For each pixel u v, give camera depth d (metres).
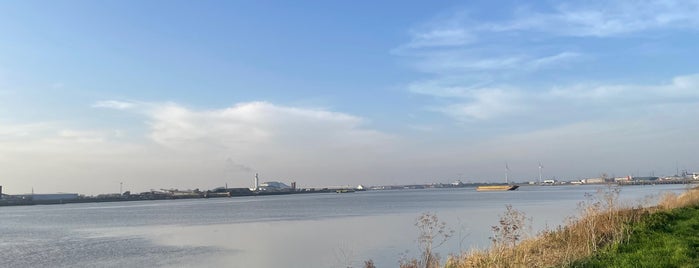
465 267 20.11
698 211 30.66
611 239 22.48
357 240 44.91
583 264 17.81
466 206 101.56
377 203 140.88
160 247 46.31
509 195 182.00
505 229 23.39
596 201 31.44
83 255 42.22
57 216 116.88
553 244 23.06
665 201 37.34
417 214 79.44
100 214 122.75
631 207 30.95
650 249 19.27
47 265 37.47
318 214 91.50
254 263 35.72
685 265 16.16
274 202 188.88
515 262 19.11
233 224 72.75
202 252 42.12
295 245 44.34
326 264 33.56
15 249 47.00
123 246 47.75
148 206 189.00
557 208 80.38
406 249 37.09
